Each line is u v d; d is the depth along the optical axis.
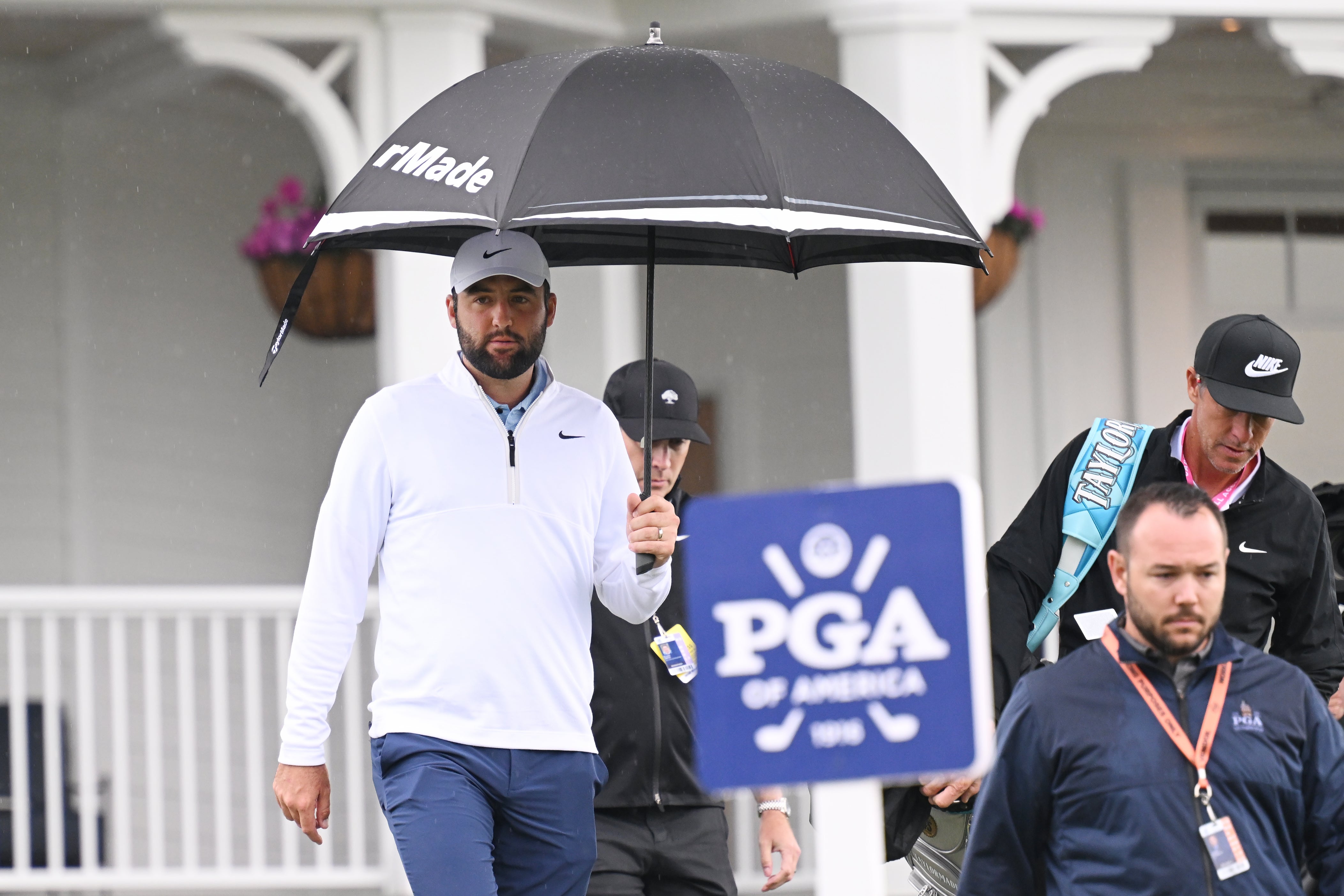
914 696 5.87
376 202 13.63
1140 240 37.88
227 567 37.56
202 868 32.56
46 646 27.11
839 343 38.47
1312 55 28.41
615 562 14.89
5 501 34.62
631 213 12.68
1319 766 12.35
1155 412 37.84
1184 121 37.94
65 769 33.25
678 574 17.09
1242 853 12.00
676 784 16.91
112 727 34.72
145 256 36.25
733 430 39.06
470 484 14.14
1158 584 11.94
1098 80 36.44
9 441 34.66
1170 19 27.81
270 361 14.71
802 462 38.69
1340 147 38.53
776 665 5.88
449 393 14.38
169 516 36.62
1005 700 15.84
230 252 37.53
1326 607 16.28
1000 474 37.56
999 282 32.03
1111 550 15.98
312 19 26.19
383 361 26.58
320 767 14.13
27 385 34.88
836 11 27.14
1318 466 38.38
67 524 35.22
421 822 13.66
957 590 5.88
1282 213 38.44
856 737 5.86
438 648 13.97
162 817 29.84
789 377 38.84
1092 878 12.23
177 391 36.81
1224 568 12.16
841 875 26.69
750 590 5.89
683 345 39.06
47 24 30.56
